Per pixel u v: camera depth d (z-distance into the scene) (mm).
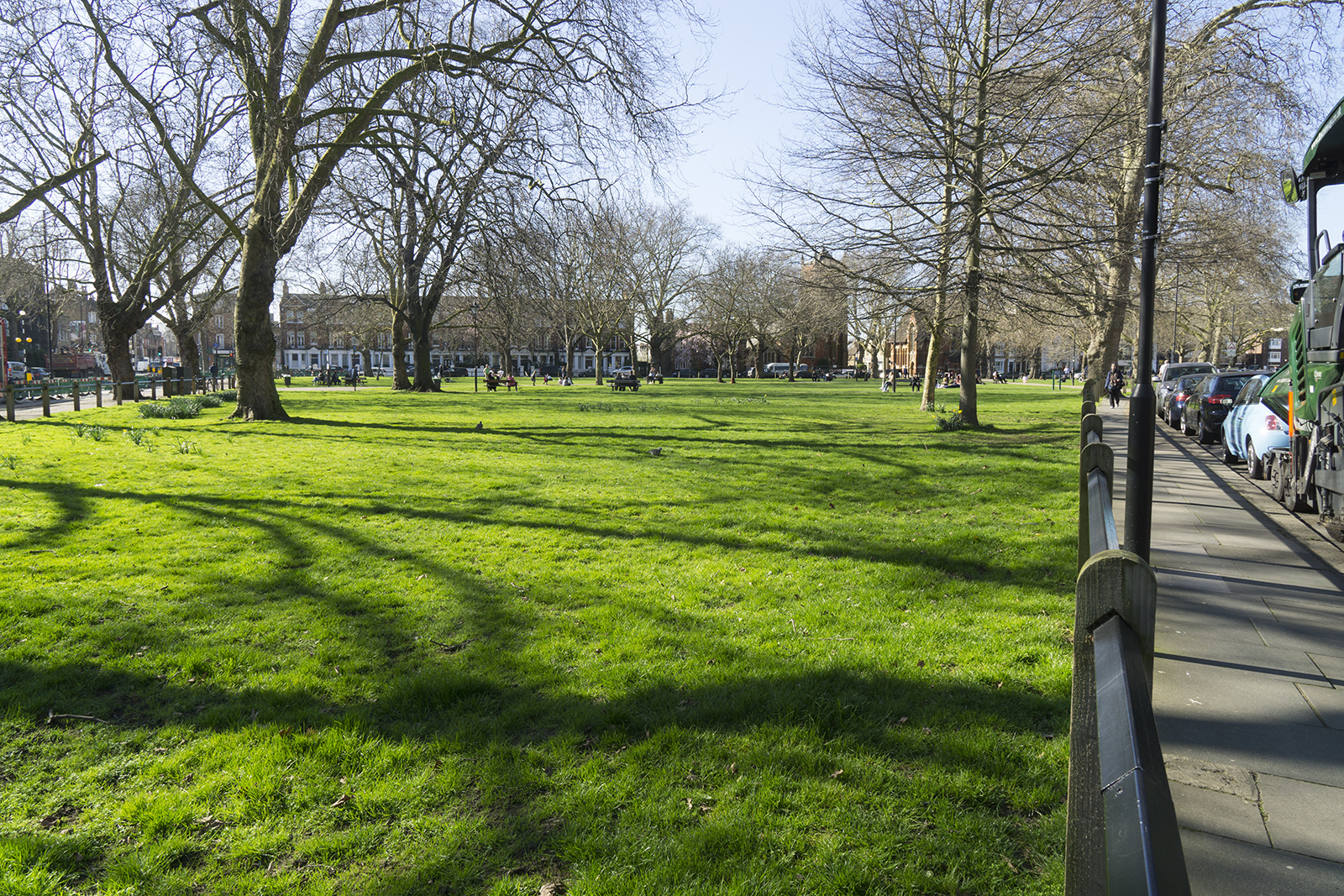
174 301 41125
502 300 19016
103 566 6879
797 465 14016
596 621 5539
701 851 2982
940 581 6582
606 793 3369
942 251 18391
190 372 42219
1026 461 14531
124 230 34062
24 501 9742
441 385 64000
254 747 3773
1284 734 3908
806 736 3824
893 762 3613
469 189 16859
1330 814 3207
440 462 14062
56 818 3273
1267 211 24281
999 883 2785
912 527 8766
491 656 4918
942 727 3922
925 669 4641
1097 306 18578
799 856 2975
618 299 60938
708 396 44875
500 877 2887
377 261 37031
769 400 40281
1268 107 21656
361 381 71875
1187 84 18875
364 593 6234
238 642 5164
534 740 3887
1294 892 2719
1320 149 7805
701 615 5703
